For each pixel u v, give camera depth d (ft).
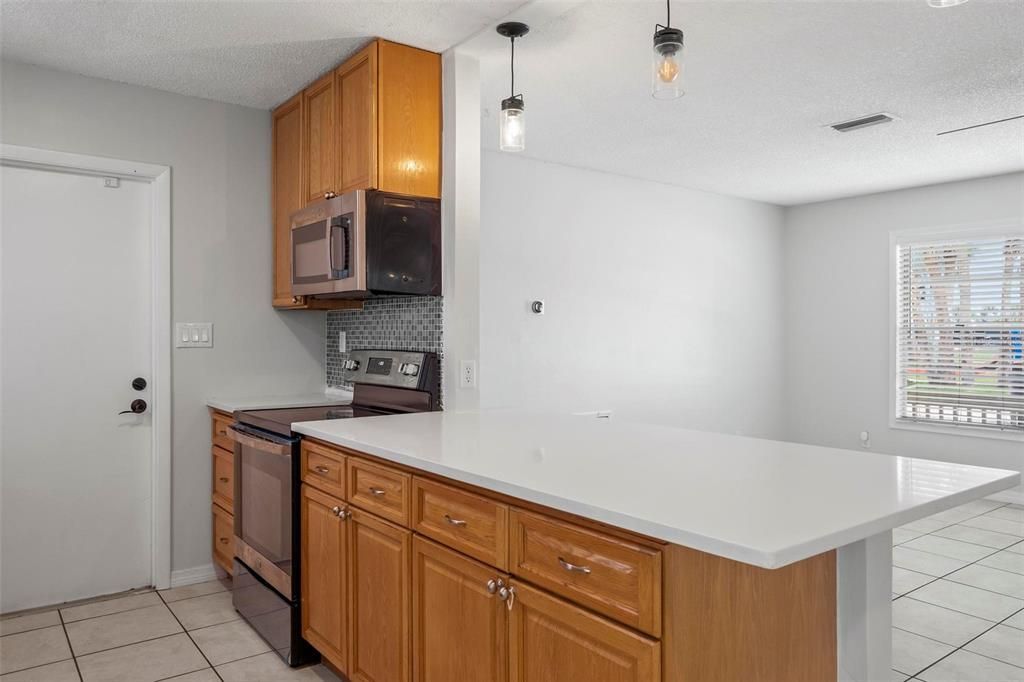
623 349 16.37
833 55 9.23
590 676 4.28
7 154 9.19
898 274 17.97
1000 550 12.24
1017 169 15.55
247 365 11.16
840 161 14.87
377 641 6.48
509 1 7.52
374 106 8.51
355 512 6.79
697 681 3.88
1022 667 7.85
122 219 10.24
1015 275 15.92
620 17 8.00
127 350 10.27
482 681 5.22
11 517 9.38
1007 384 16.05
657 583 3.79
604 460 5.45
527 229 14.69
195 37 8.50
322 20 8.00
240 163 11.09
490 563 5.14
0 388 9.33
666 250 17.25
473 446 6.15
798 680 4.44
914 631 8.82
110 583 10.09
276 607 8.09
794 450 5.86
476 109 9.08
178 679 7.47
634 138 13.15
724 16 8.04
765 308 19.72
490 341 14.12
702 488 4.47
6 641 8.43
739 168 15.56
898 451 17.94
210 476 10.77
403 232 8.73
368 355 10.08
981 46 8.97
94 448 9.99
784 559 3.20
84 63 9.32
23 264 9.50
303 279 9.95
